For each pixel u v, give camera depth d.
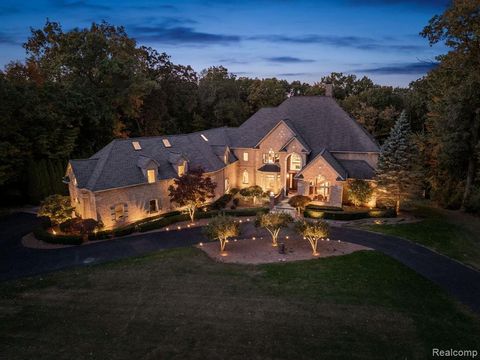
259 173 51.75
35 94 46.81
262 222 30.91
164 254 29.92
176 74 75.31
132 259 28.92
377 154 44.47
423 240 32.78
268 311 20.14
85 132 57.75
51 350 16.72
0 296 22.53
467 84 36.34
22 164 47.31
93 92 55.88
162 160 42.22
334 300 21.45
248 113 82.06
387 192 39.81
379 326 18.59
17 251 31.28
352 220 39.38
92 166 38.25
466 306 21.06
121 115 65.50
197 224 38.72
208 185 39.34
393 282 24.09
